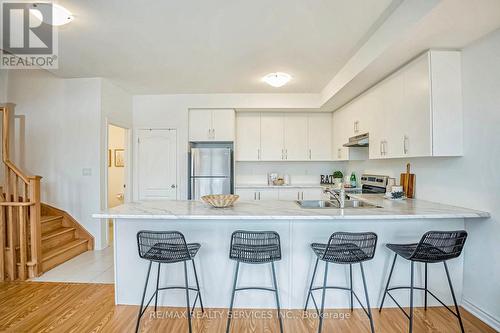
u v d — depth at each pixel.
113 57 3.06
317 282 2.37
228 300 2.39
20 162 3.90
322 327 2.11
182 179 4.67
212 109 4.70
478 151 2.15
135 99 4.68
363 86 3.31
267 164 5.32
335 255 1.98
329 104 4.33
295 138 4.99
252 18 2.25
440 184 2.60
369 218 2.06
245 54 2.97
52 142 3.88
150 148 4.69
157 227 2.40
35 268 2.98
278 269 2.37
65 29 2.42
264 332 2.05
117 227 2.43
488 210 2.09
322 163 5.34
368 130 3.39
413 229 2.36
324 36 2.55
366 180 4.18
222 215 2.09
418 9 1.86
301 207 2.48
